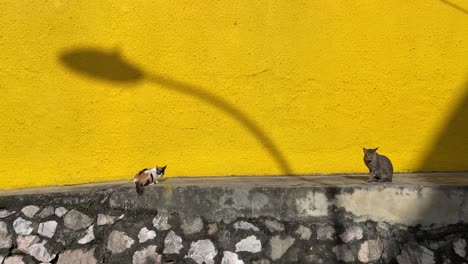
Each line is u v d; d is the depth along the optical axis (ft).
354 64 15.56
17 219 13.30
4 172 14.98
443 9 15.70
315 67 15.52
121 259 12.92
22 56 15.02
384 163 13.14
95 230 13.19
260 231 12.71
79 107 15.17
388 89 15.60
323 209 12.62
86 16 15.20
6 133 15.01
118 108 15.26
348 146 15.56
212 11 15.46
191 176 15.33
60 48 15.12
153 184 13.33
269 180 14.07
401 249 12.41
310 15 15.51
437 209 12.44
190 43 15.42
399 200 12.52
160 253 12.85
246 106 15.48
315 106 15.53
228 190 12.85
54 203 13.38
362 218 12.57
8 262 13.14
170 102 15.38
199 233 12.86
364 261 12.42
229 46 15.46
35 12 15.07
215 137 15.43
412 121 15.69
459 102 15.72
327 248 12.50
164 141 15.35
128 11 15.29
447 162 15.69
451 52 15.71
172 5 15.37
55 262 13.09
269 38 15.47
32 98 15.07
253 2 15.46
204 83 15.44
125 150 15.26
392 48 15.61
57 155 15.10
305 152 15.49
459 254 12.31
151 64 15.35
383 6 15.60
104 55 15.25
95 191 13.35
